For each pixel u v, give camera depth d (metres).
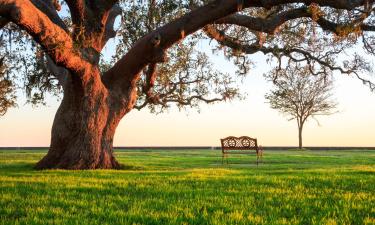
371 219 6.62
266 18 22.05
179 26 18.67
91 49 18.73
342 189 10.37
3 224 6.05
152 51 19.06
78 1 18.30
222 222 6.13
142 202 7.95
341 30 19.62
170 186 10.57
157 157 34.47
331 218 6.65
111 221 6.27
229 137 23.61
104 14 19.22
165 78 29.17
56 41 15.78
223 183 11.41
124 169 19.28
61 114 19.19
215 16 18.41
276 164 24.06
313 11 18.56
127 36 24.14
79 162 18.56
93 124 18.94
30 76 26.19
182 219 6.39
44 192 9.42
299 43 26.36
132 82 20.25
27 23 14.73
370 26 20.84
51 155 18.94
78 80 18.38
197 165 22.95
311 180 12.08
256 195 9.12
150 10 22.94
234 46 24.34
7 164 21.83
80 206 7.62
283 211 7.30
